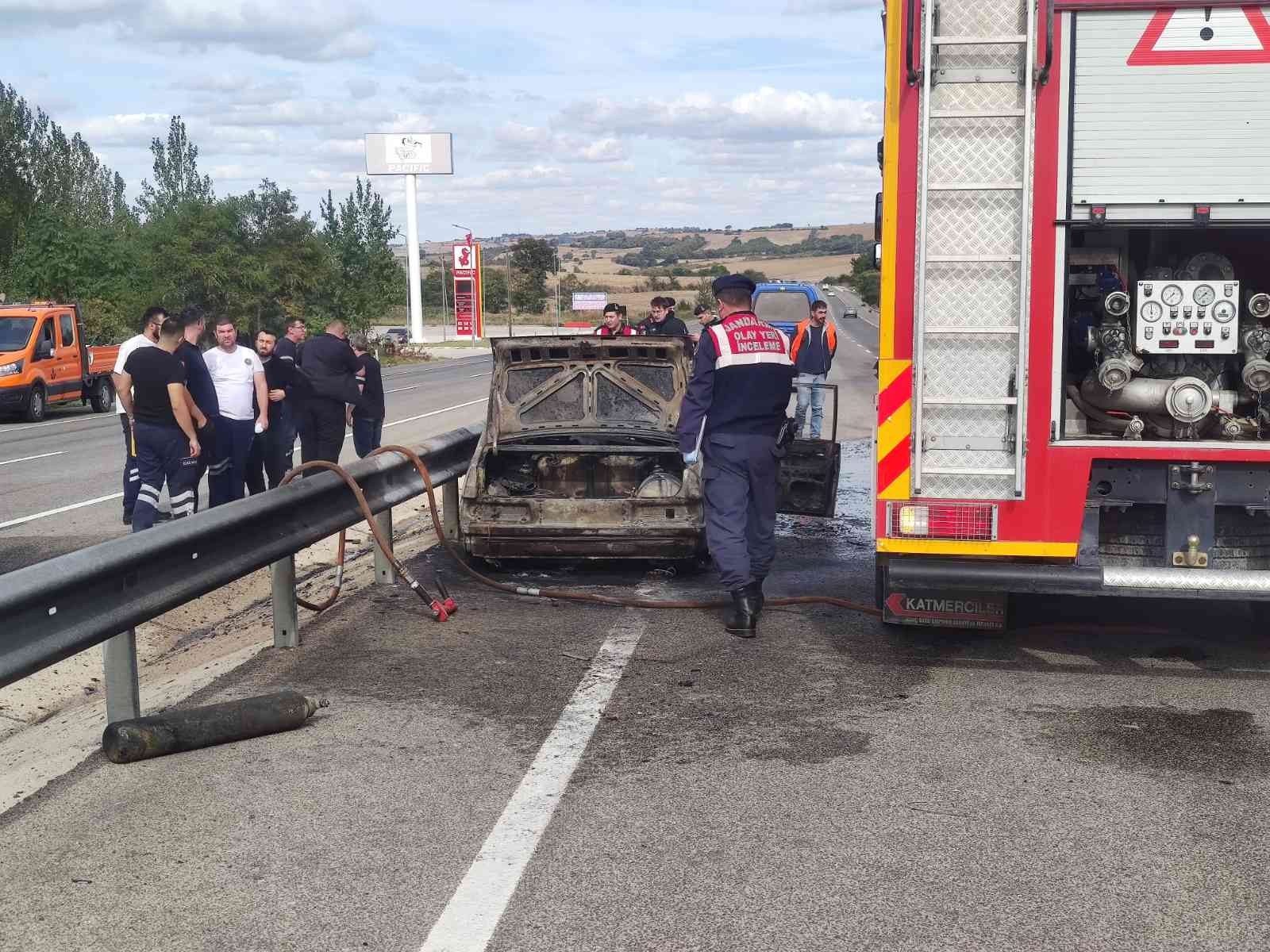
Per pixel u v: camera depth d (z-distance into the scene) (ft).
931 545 19.97
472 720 18.16
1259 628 23.22
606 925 11.91
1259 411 20.29
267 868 13.20
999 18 18.84
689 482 28.81
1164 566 19.84
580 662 21.30
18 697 22.13
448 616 24.54
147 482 34.09
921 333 19.45
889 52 19.49
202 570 18.98
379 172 346.74
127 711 17.49
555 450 31.35
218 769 16.22
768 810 14.71
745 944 11.53
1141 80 18.80
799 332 57.06
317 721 18.16
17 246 166.40
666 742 17.19
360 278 270.67
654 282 631.97
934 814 14.57
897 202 19.56
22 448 65.41
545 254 472.03
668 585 28.25
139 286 149.59
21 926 11.96
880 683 20.06
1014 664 21.25
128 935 11.78
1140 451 19.43
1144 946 11.46
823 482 34.06
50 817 14.64
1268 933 11.69
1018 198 19.11
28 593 14.85
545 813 14.65
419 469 27.37
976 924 11.89
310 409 42.96
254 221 170.81
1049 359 19.40
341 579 25.13
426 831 14.16
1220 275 20.62
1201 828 14.15
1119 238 21.12
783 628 23.93
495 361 34.68
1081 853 13.50
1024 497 19.62
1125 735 17.38
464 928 11.85
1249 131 18.71
